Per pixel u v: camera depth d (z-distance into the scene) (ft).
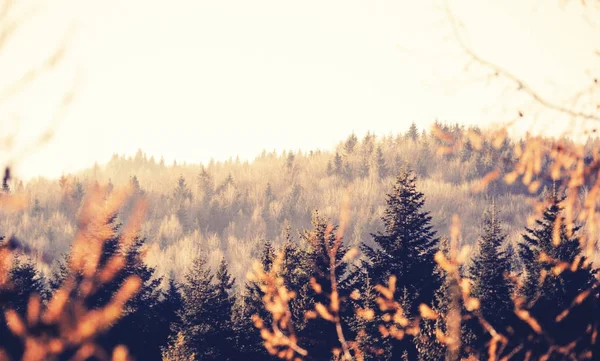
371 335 66.64
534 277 70.18
